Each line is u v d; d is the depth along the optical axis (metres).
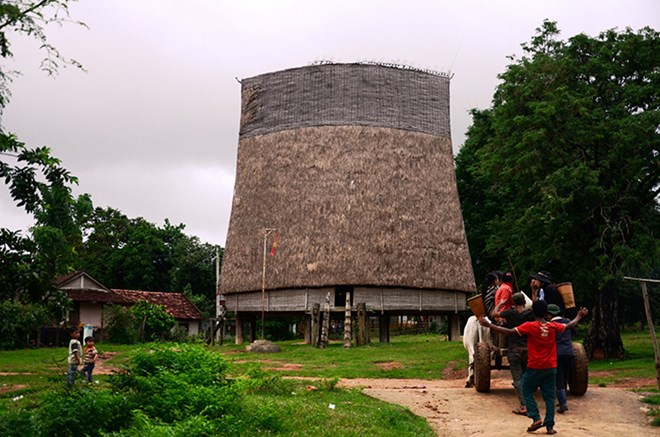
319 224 35.03
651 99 26.61
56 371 22.94
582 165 24.91
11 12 9.10
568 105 25.67
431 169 36.94
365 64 37.59
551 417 10.83
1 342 35.31
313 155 36.53
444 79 39.03
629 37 27.05
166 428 8.93
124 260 62.59
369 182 35.62
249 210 36.97
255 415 10.79
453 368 23.25
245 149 38.56
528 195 27.81
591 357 27.36
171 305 53.19
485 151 28.73
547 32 29.30
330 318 37.12
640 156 25.39
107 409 9.79
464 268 35.81
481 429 11.38
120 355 29.52
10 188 10.23
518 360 12.70
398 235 34.91
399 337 48.94
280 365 24.39
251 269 35.75
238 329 37.50
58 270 11.77
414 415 12.31
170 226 67.94
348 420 11.12
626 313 63.88
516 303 12.85
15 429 8.70
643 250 25.53
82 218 63.78
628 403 13.30
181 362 12.91
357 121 36.84
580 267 26.41
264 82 38.97
